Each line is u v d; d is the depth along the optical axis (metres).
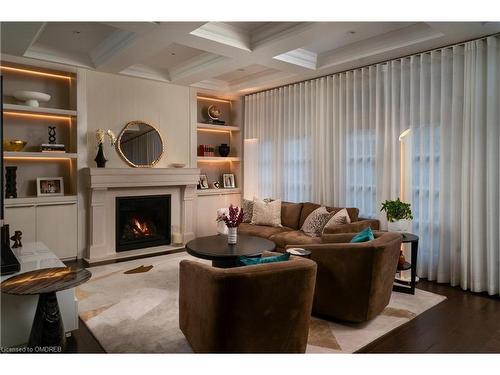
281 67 4.74
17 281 2.35
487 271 3.63
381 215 4.57
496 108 3.59
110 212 5.09
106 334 2.65
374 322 2.92
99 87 4.98
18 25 3.30
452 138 3.86
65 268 2.65
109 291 3.57
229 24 3.84
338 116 5.07
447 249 3.97
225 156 6.64
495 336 2.68
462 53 3.83
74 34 4.06
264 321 2.05
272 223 5.20
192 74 5.12
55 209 4.61
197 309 2.18
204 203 6.21
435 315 3.08
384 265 2.80
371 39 4.22
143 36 3.64
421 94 4.11
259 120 6.29
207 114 6.60
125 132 5.23
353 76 4.86
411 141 4.08
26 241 4.39
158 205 5.66
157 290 3.60
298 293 2.12
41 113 4.66
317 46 4.50
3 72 4.48
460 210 3.87
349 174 4.94
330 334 2.70
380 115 4.57
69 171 5.02
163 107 5.64
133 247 5.34
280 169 5.89
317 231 4.57
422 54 4.11
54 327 2.38
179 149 5.84
